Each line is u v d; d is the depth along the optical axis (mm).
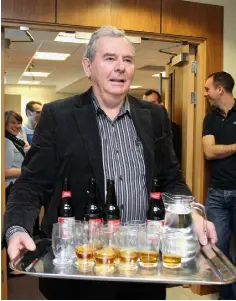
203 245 1072
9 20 2346
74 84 7879
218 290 2803
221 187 2633
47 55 5379
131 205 1192
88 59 1197
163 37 2688
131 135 1239
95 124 1188
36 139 1216
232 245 2779
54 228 979
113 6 2518
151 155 1234
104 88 1150
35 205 1123
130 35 2607
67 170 1171
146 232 951
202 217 1146
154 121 1304
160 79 3588
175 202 1010
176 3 2656
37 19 2393
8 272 2521
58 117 1186
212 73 2785
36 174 1184
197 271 874
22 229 988
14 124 3086
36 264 908
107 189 1153
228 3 2812
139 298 1090
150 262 898
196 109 2900
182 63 3020
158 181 1303
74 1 2447
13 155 2998
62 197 1169
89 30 2516
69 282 1070
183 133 3062
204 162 2859
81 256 897
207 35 2760
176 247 936
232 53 2854
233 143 2586
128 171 1203
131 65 1159
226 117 2607
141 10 2574
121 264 892
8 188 2703
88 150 1156
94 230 986
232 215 2639
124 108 1252
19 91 9406
